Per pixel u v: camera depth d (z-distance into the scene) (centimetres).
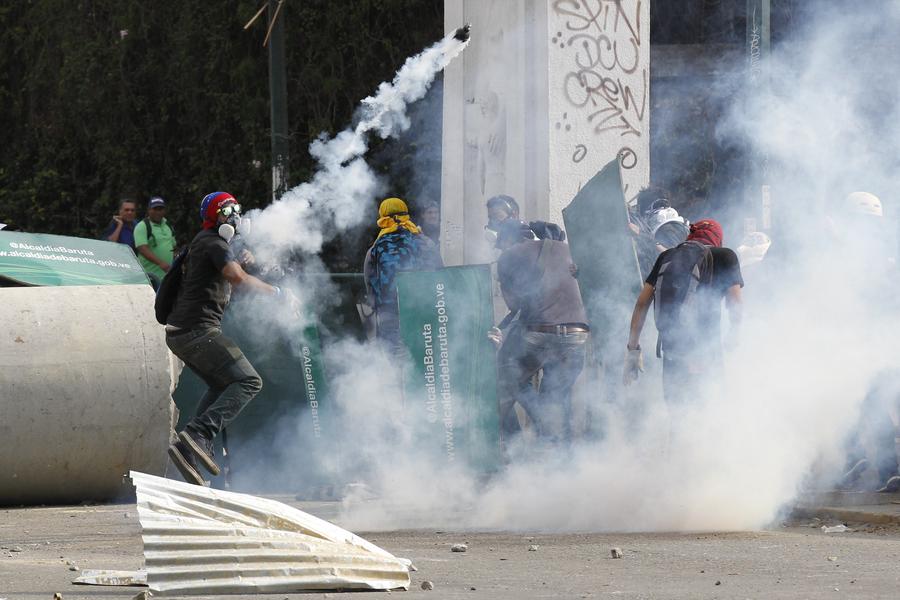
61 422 3148
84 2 6919
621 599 1658
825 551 2144
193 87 6694
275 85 4931
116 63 6806
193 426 2541
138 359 3228
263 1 6362
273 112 4947
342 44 6425
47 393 3139
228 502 1833
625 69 3759
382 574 1781
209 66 6569
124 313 3275
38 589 1798
